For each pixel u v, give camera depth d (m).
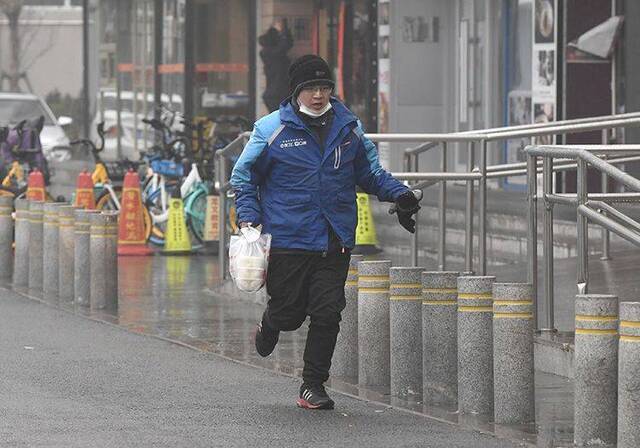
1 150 54.97
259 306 37.19
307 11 70.12
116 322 34.28
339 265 23.45
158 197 51.72
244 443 21.17
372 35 63.59
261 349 24.44
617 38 50.06
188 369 27.67
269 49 69.94
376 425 22.53
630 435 19.88
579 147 26.81
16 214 42.41
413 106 62.69
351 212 23.41
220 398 24.70
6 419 22.75
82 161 89.00
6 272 44.62
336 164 23.14
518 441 21.45
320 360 23.70
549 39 51.03
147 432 21.89
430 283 24.38
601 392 20.73
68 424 22.42
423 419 23.08
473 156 35.09
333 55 68.38
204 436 21.61
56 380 26.38
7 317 35.19
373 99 63.75
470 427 22.47
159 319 34.81
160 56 75.94
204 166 51.72
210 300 38.44
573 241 40.00
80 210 37.62
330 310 23.27
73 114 138.38
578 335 20.88
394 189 23.47
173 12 73.69
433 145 37.44
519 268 39.47
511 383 22.69
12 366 27.88
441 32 62.62
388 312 25.92
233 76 71.50
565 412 23.70
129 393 25.12
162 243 51.53
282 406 24.03
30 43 143.12
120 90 85.12
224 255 41.53
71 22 151.12
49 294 39.97
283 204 23.17
